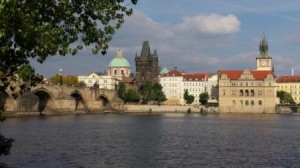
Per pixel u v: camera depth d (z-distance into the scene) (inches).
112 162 2807.6
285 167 2691.9
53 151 3240.7
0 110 1798.7
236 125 6904.5
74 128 5674.2
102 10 1503.4
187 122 7746.1
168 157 3056.1
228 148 3604.8
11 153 3063.5
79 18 1504.7
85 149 3408.0
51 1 1396.4
